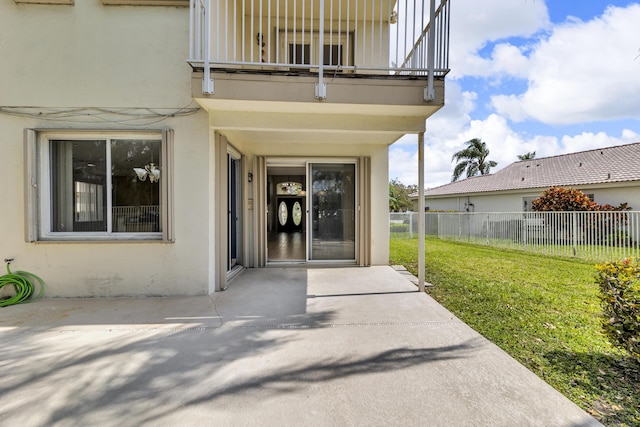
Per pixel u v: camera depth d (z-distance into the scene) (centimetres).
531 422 197
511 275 640
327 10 629
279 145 686
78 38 450
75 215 467
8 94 446
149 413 203
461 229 1327
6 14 446
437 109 445
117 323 356
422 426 194
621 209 1120
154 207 466
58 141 464
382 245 703
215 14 495
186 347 297
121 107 452
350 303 433
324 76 415
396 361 273
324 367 262
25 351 287
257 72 407
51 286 449
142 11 453
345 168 713
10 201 445
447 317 381
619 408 215
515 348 306
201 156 457
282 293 480
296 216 1666
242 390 229
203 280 464
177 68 454
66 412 203
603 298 287
